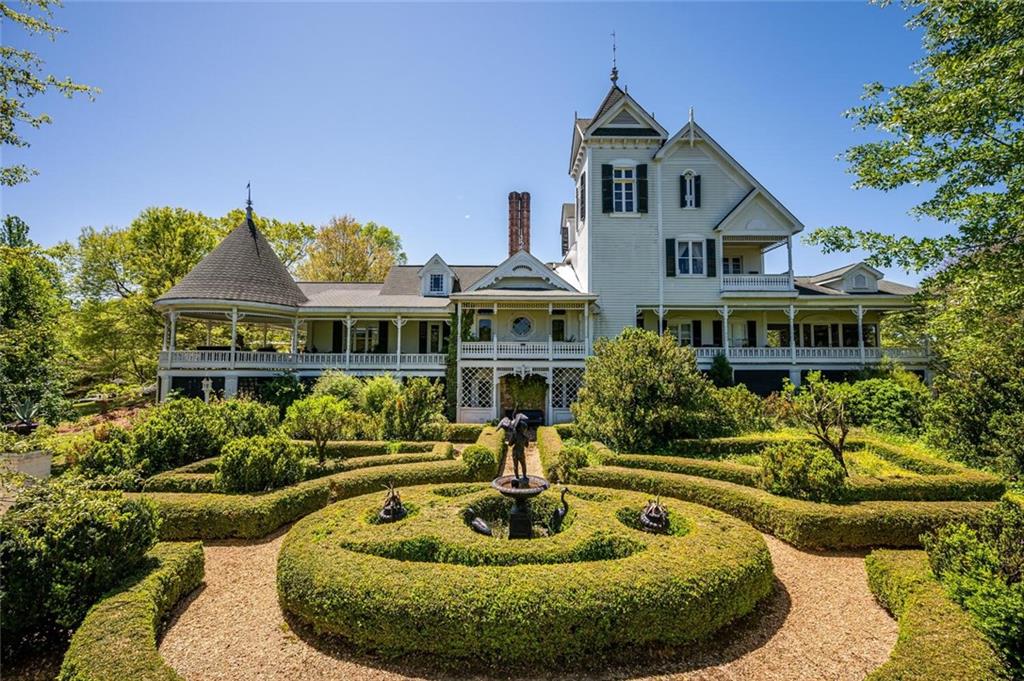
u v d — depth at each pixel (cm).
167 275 3206
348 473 1028
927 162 1092
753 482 951
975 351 1220
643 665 465
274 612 568
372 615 478
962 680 366
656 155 2342
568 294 2189
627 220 2375
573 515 723
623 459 1151
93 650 408
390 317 2322
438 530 642
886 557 599
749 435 1439
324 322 2483
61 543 502
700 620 497
